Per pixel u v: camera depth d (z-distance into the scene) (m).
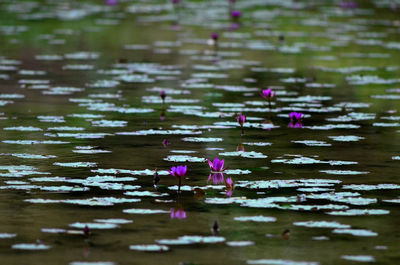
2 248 6.06
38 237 6.35
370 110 13.16
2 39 22.28
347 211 7.21
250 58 19.92
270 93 13.06
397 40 24.36
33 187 7.93
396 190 7.99
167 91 14.80
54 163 9.03
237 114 12.62
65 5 34.06
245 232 6.54
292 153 9.79
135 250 6.04
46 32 24.33
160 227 6.66
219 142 10.45
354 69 18.27
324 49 21.95
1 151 9.62
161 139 10.57
